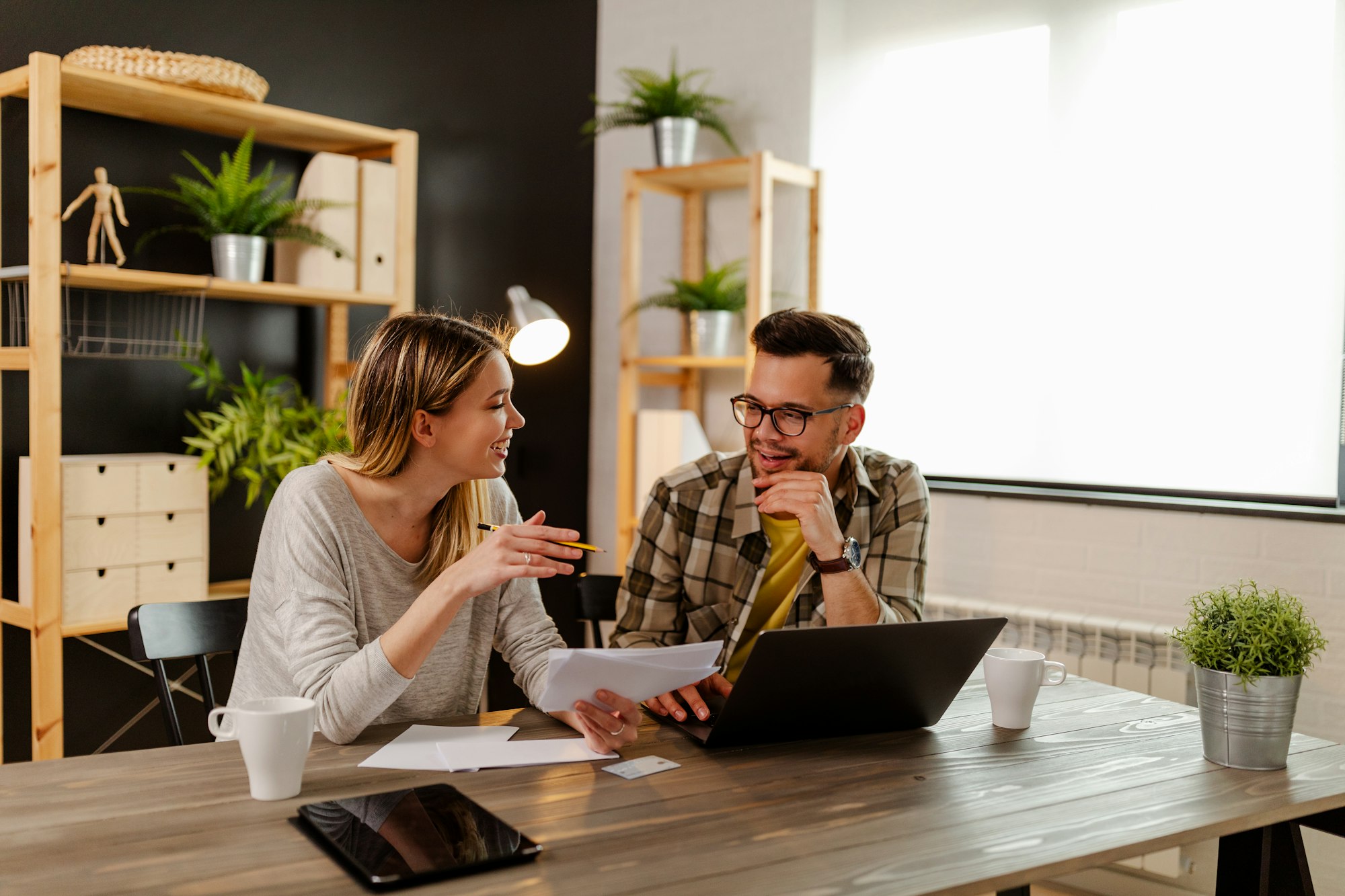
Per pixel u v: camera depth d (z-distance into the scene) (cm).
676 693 143
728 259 326
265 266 293
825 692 126
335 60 304
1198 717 147
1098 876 245
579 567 359
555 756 124
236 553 291
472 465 144
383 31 313
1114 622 248
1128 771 123
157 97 246
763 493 173
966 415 299
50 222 225
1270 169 253
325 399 306
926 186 304
